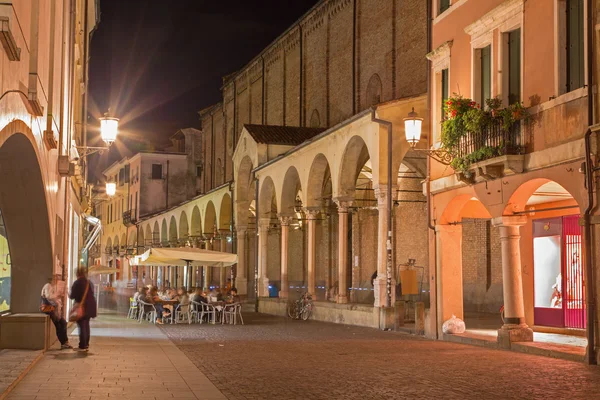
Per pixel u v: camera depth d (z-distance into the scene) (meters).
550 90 17.02
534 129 17.45
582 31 16.25
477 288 32.62
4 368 13.68
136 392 11.67
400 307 25.61
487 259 32.28
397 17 36.72
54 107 16.58
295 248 50.25
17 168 13.58
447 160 20.91
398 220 37.03
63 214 20.62
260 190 40.81
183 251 32.34
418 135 21.47
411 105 26.92
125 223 85.69
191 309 31.45
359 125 28.12
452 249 22.27
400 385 12.62
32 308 17.38
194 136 82.19
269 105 54.03
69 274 26.11
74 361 15.73
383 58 37.78
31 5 12.09
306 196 33.62
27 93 11.18
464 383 12.83
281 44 51.31
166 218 67.19
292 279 50.12
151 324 30.14
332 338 22.58
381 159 26.50
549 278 21.69
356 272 40.38
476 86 20.55
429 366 15.27
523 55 18.06
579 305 20.39
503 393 11.78
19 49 9.12
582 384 12.70
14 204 15.07
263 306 39.78
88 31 35.47
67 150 20.62
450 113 19.95
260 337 23.11
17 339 16.98
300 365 15.49
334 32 43.69
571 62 16.61
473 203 22.78
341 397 11.40
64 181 20.92
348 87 41.66
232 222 46.97
